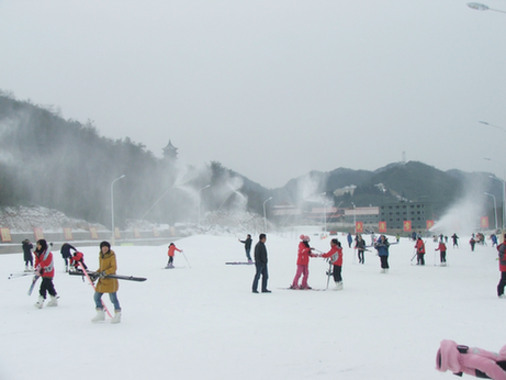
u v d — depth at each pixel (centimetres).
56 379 633
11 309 1241
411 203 18325
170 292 1569
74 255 1116
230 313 1141
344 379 624
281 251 4625
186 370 670
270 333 909
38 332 941
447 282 1917
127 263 3127
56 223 8088
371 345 801
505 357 354
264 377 636
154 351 779
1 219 7306
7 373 661
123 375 648
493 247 5522
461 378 616
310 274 2317
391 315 1092
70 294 1555
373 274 2336
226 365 693
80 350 790
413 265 3038
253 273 2353
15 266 2792
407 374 640
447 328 930
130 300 1387
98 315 1047
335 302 1318
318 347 793
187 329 956
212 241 5138
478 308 1187
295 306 1246
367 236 8194
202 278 2083
